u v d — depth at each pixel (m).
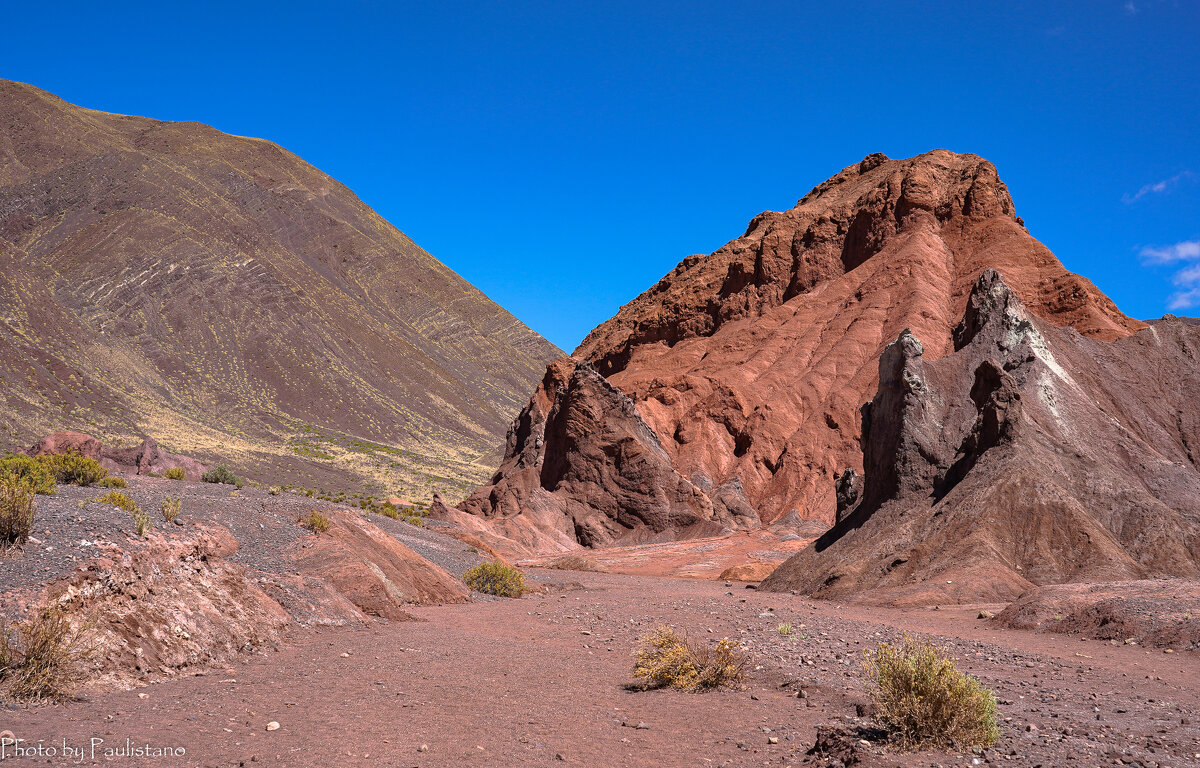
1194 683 13.57
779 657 15.17
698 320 140.62
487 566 31.77
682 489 83.88
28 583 10.75
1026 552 33.09
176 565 14.25
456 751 8.11
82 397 160.50
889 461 42.78
